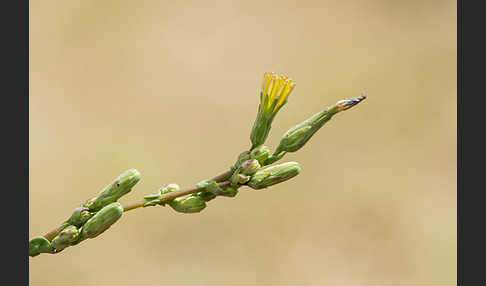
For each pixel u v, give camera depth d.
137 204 0.37
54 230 0.37
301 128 0.38
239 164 0.38
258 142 0.38
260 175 0.37
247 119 0.84
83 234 0.37
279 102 0.38
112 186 0.37
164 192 0.38
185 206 0.37
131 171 0.37
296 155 0.81
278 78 0.38
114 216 0.37
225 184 0.37
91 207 0.37
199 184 0.37
